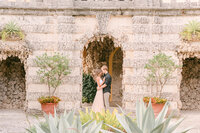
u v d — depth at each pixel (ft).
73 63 43.57
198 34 41.60
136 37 43.75
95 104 32.91
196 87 54.19
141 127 12.16
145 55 43.55
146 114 11.35
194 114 46.78
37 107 43.27
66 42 43.68
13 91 53.01
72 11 43.86
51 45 43.75
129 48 43.75
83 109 43.47
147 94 42.93
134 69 43.39
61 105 43.21
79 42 44.11
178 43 43.45
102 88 33.53
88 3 44.57
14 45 42.88
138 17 43.68
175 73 43.21
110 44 63.10
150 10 43.65
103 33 44.14
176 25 43.60
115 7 43.75
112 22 44.52
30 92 43.37
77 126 10.73
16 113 44.62
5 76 53.21
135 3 43.80
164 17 44.27
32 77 43.29
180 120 12.07
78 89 43.73
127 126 12.23
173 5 43.98
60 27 43.78
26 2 43.88
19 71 53.83
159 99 39.24
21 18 44.06
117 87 63.98
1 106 51.98
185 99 54.08
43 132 11.29
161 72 43.16
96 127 11.12
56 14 43.93
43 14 44.01
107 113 18.76
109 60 64.39
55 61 41.29
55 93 43.32
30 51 43.65
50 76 41.68
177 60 43.47
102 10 44.16
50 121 11.31
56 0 43.78
